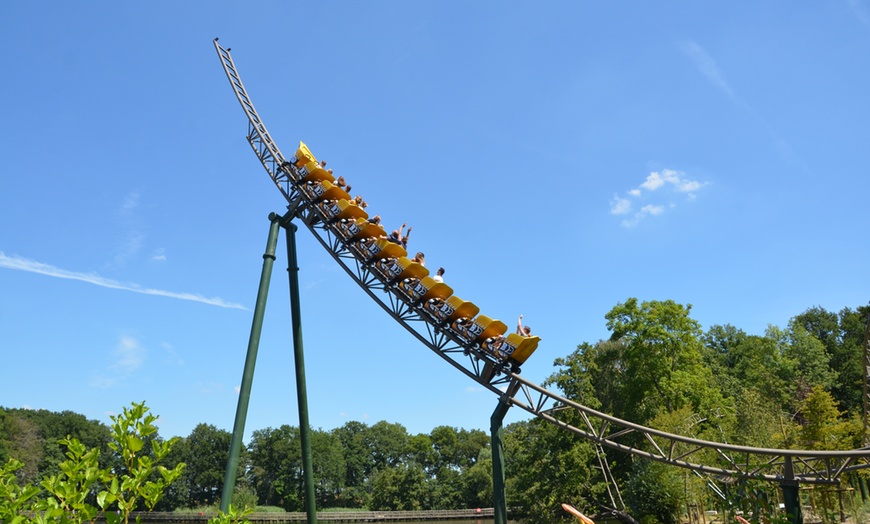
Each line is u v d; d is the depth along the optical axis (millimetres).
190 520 110938
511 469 83812
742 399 56219
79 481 8031
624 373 69812
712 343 106625
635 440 61844
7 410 139375
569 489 62000
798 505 21422
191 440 145375
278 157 31250
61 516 7543
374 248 28172
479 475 123125
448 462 156250
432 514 116250
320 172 29125
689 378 59719
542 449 67188
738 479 23281
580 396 65812
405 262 26938
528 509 68438
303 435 29078
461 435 165750
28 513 7902
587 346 70062
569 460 62719
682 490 48281
